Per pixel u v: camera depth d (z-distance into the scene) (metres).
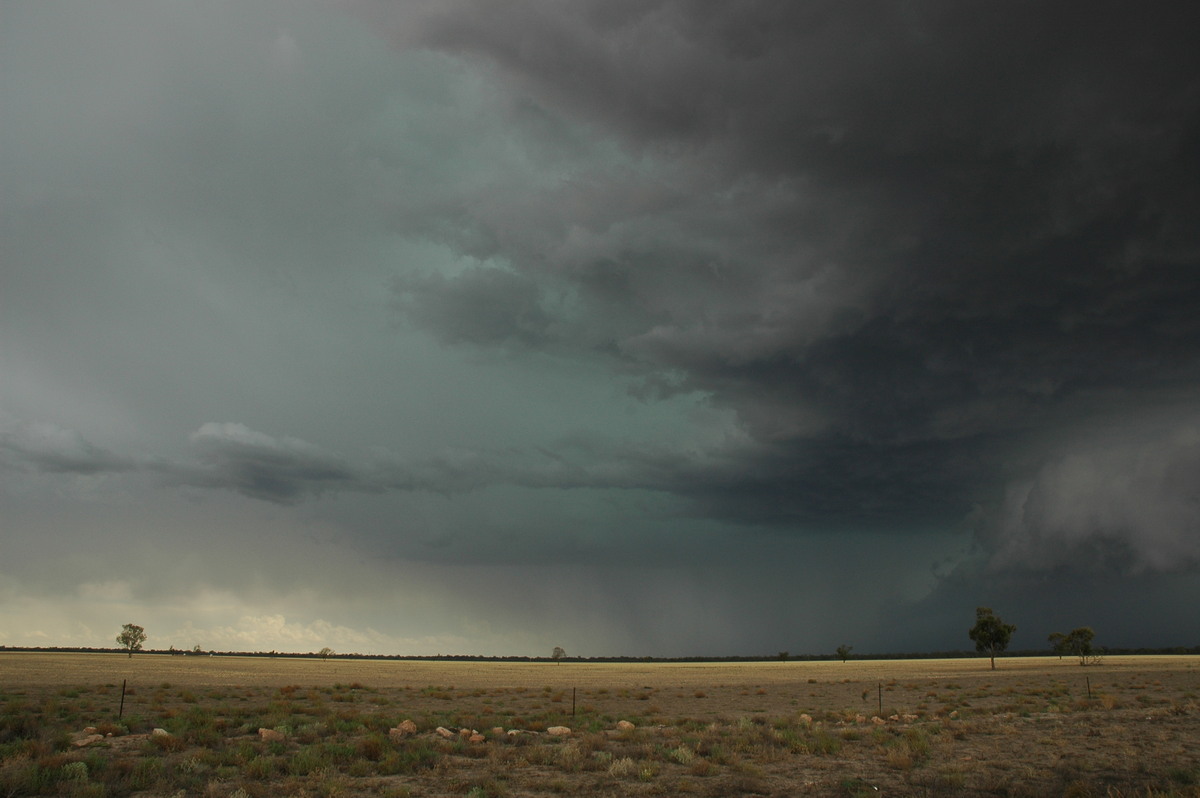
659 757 25.14
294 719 36.94
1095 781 19.20
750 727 34.00
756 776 21.47
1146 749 24.28
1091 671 98.38
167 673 93.88
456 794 19.50
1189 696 50.34
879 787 19.62
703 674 119.12
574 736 32.75
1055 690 59.84
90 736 28.56
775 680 95.69
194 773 21.22
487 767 23.56
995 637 119.00
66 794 18.53
